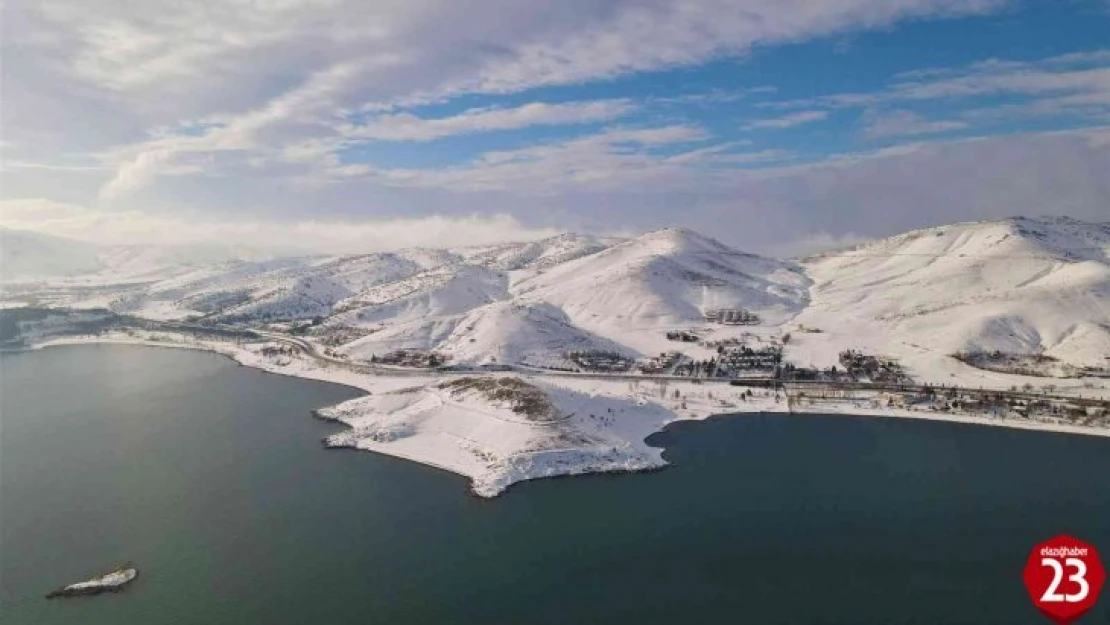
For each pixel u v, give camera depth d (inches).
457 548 5570.9
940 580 5068.9
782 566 5280.5
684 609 4704.7
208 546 5595.5
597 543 5649.6
